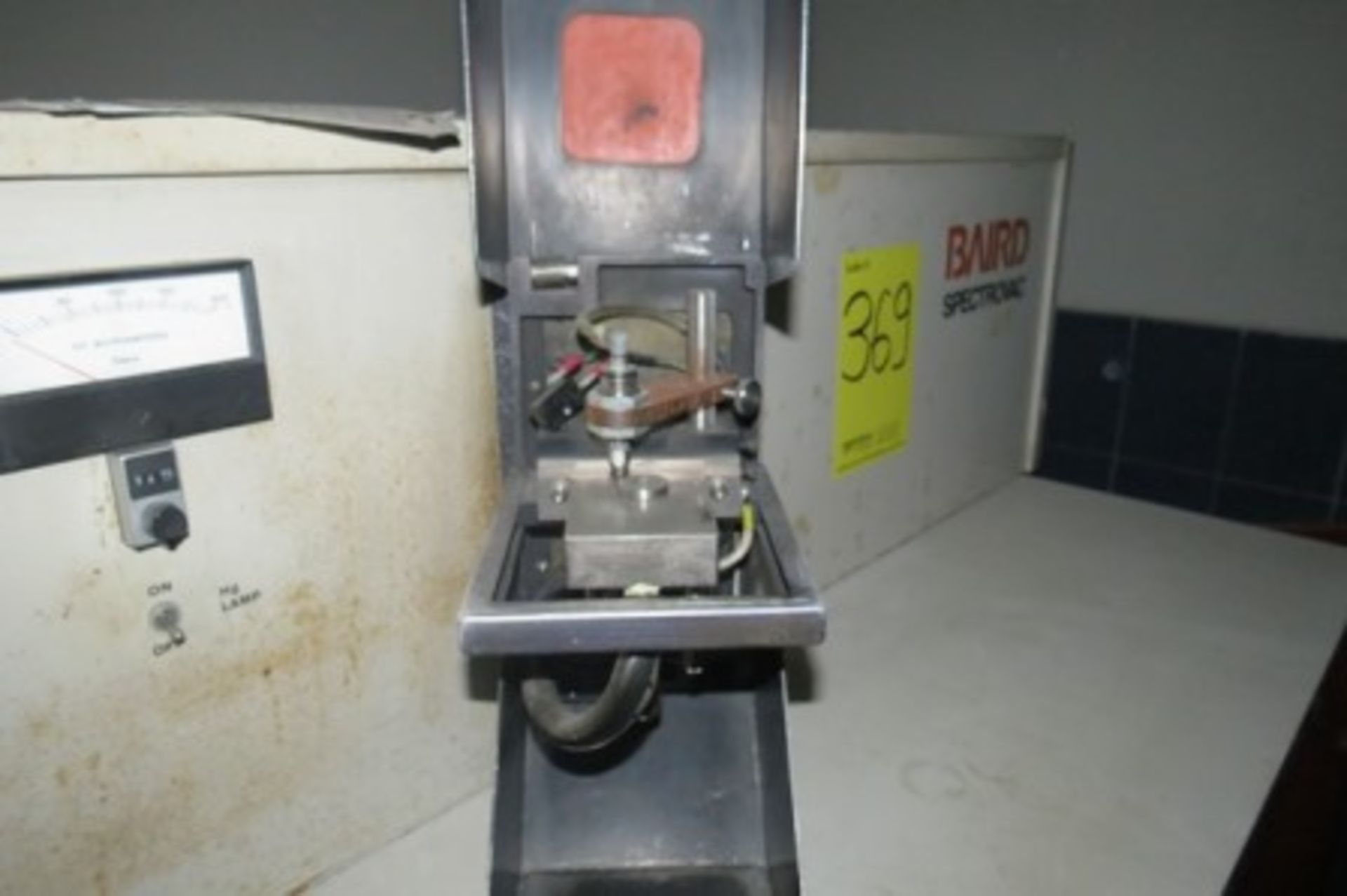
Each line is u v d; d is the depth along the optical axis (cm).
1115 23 157
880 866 75
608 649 48
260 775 67
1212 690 100
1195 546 134
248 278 59
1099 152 163
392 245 67
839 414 111
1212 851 77
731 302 69
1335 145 140
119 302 54
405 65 164
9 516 52
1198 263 156
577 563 53
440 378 72
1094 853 77
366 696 73
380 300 67
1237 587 122
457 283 71
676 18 64
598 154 65
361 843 75
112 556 56
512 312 67
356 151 62
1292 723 94
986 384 141
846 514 119
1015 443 155
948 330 128
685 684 78
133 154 52
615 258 66
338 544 68
